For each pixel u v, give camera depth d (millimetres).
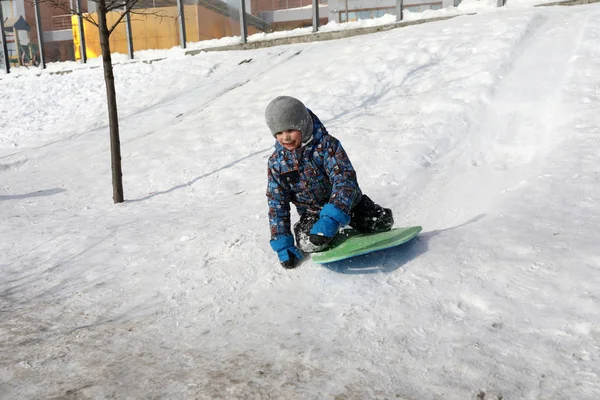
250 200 5496
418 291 2701
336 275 3021
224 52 13773
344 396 1898
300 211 3293
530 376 1902
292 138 2873
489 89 6848
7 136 11617
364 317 2537
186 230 4527
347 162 2984
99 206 6234
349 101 8156
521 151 5438
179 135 8742
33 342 2660
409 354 2158
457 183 4910
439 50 8875
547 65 7055
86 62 17547
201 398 1971
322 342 2344
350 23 13656
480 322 2334
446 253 3033
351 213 3328
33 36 21203
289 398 1917
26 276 3879
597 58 6691
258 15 18609
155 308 3014
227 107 9602
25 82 15609
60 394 2098
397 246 3227
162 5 18125
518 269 2715
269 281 3146
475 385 1892
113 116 6234
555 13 9242
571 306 2314
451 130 6238
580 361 1944
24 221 5629
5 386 2207
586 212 3314
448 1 13078
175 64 13734
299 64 10766
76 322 2912
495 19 9570
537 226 3209
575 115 5477
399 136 6375
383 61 9102
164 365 2295
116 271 3754
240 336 2523
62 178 7895
